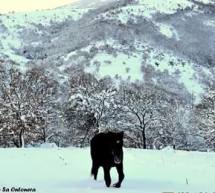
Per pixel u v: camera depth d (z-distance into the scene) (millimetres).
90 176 19062
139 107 78500
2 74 71562
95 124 73562
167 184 17750
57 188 15602
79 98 73750
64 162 24234
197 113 83438
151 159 27391
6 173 19422
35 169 21203
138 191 15414
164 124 83125
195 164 25750
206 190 16219
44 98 70062
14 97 63406
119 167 16688
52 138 75938
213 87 83125
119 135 16641
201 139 91250
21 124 62312
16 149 31688
